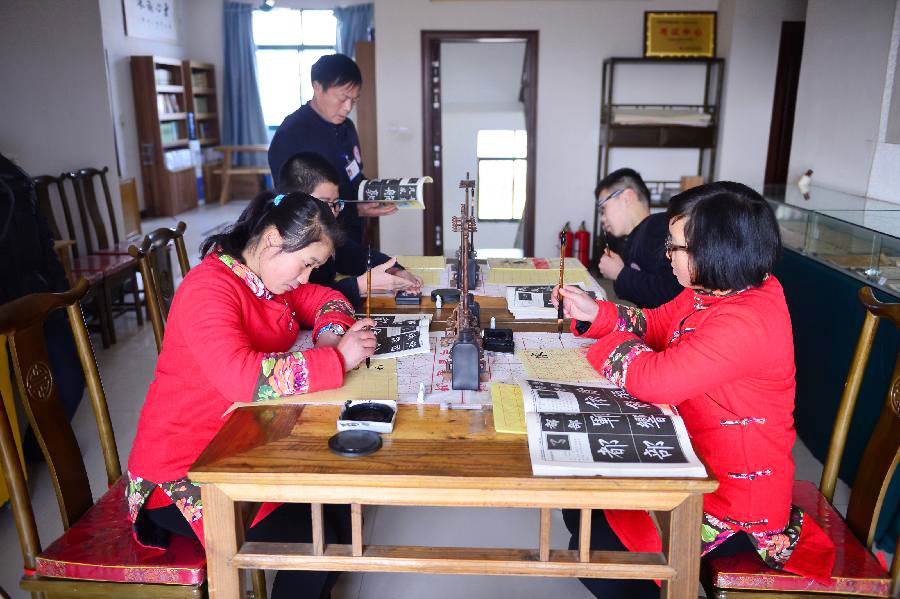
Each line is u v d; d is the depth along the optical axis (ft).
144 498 4.74
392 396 4.73
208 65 33.19
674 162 18.80
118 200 15.35
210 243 4.93
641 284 7.86
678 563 4.08
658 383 4.34
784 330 4.28
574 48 17.85
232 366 4.49
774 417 4.41
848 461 8.23
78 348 5.50
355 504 4.11
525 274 8.61
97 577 4.69
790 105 17.54
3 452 4.57
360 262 8.30
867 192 10.93
